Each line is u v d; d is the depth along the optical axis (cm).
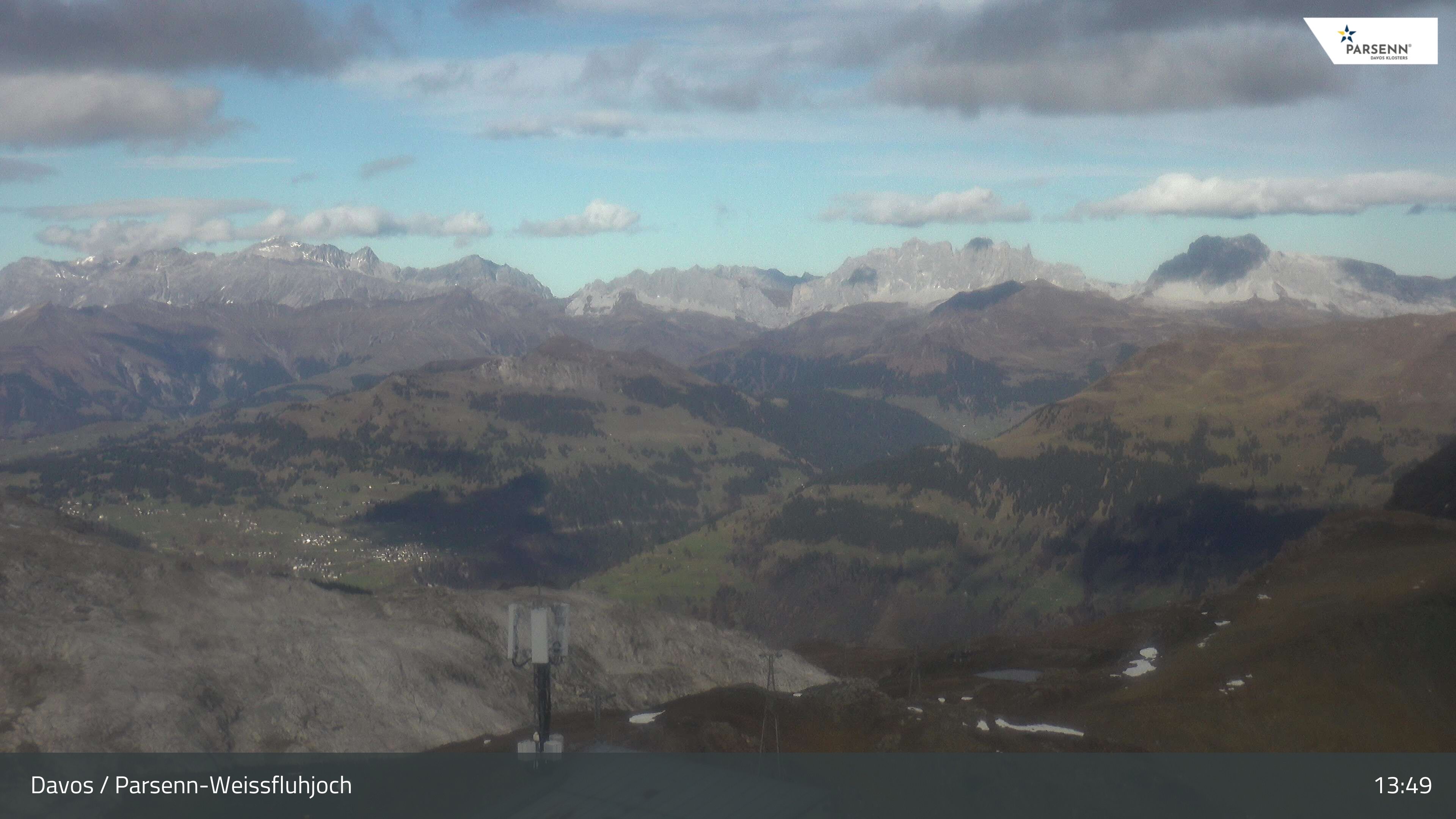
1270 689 12112
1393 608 13500
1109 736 11088
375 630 12962
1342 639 12950
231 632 11788
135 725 9650
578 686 13475
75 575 11756
